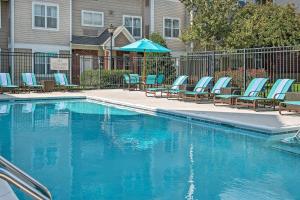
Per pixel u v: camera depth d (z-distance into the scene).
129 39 30.14
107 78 26.11
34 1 26.97
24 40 26.69
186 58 21.28
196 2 25.31
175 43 33.34
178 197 5.40
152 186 5.88
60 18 28.02
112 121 12.89
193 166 7.12
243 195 5.50
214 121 11.80
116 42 29.52
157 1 32.19
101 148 8.68
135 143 9.30
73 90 24.03
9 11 26.48
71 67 27.38
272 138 9.80
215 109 14.31
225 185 5.96
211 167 7.04
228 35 24.33
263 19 23.69
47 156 7.82
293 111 13.59
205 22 25.05
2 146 8.80
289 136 9.95
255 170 6.85
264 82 15.12
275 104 14.78
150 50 23.19
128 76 24.38
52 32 27.73
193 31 25.47
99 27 30.03
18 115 14.13
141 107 15.55
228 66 19.58
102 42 28.91
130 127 11.70
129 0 31.36
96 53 29.56
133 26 31.70
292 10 24.06
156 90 19.30
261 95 15.99
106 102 18.20
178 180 6.23
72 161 7.42
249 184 6.02
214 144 9.18
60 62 24.61
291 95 13.20
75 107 16.80
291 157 7.84
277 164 7.27
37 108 16.30
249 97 14.52
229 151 8.41
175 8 33.31
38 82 25.44
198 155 8.02
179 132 10.86
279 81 14.56
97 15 29.94
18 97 18.78
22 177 2.87
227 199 5.32
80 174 6.51
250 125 10.47
